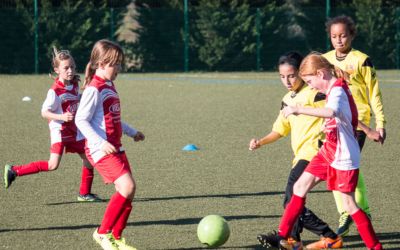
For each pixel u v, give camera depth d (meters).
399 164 24.45
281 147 28.16
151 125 34.75
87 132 14.35
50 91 19.64
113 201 14.36
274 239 14.42
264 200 19.31
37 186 21.23
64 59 19.56
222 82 61.72
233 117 37.69
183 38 75.75
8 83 59.91
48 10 71.19
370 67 17.03
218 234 14.48
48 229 16.47
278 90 53.59
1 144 29.08
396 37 76.88
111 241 14.39
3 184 21.47
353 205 14.14
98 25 72.94
